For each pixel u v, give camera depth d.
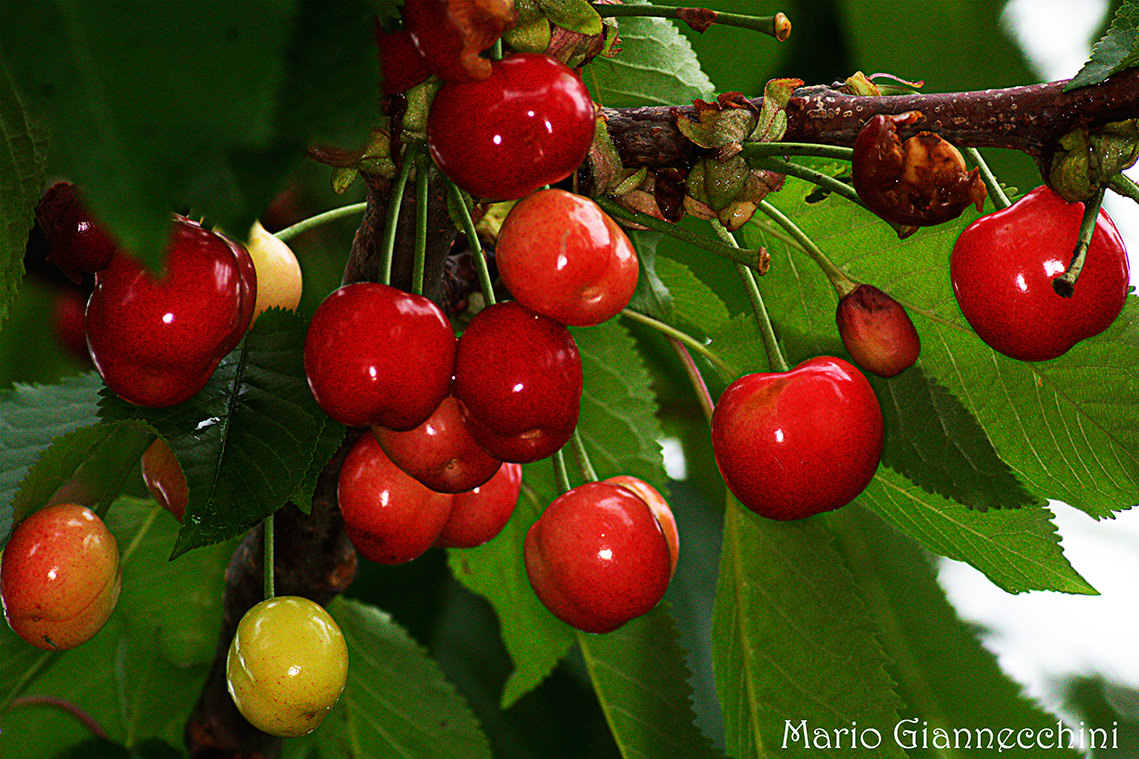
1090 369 0.45
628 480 0.45
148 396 0.42
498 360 0.42
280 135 0.37
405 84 0.41
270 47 0.34
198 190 0.33
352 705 0.51
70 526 0.43
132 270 0.41
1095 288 0.42
